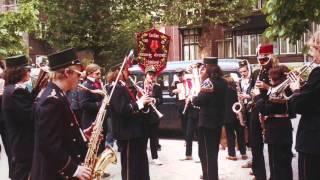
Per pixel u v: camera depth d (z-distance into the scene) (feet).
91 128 17.06
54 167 13.64
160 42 32.73
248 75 31.45
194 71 31.55
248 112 29.86
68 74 14.33
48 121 13.48
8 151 23.58
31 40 90.89
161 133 48.78
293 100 18.01
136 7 82.69
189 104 34.24
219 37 109.40
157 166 32.89
